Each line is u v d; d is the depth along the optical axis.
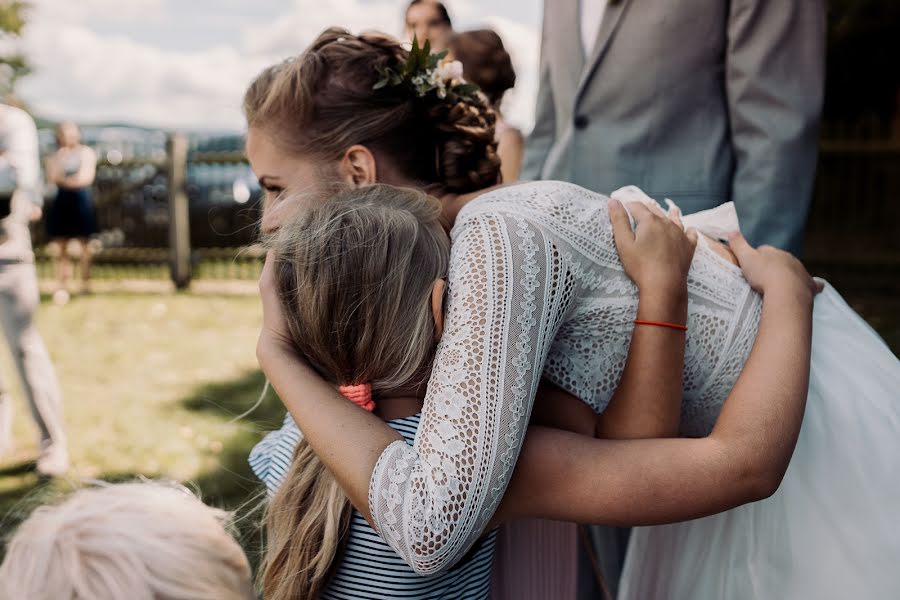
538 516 1.08
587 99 2.03
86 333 6.32
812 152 1.85
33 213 3.26
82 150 8.05
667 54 1.91
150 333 6.33
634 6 1.93
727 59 1.89
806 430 1.29
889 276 8.11
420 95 1.39
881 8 8.32
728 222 1.47
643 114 1.95
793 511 1.27
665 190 1.93
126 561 0.79
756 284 1.34
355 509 1.16
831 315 1.45
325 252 1.11
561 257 1.11
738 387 1.14
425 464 0.98
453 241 1.17
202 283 8.84
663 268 1.17
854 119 9.48
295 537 1.20
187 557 0.82
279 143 1.40
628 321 1.20
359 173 1.39
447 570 1.13
